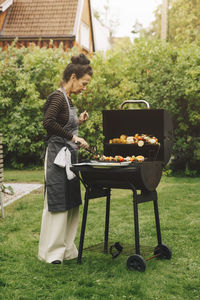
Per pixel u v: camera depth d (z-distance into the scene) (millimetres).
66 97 3299
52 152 3260
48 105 3285
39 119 9984
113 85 10078
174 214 5059
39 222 4672
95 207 5559
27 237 4023
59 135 3227
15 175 9047
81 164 3096
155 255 3381
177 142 9094
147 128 3660
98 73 9711
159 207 5496
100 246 3633
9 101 10078
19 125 9898
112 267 3170
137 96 9367
